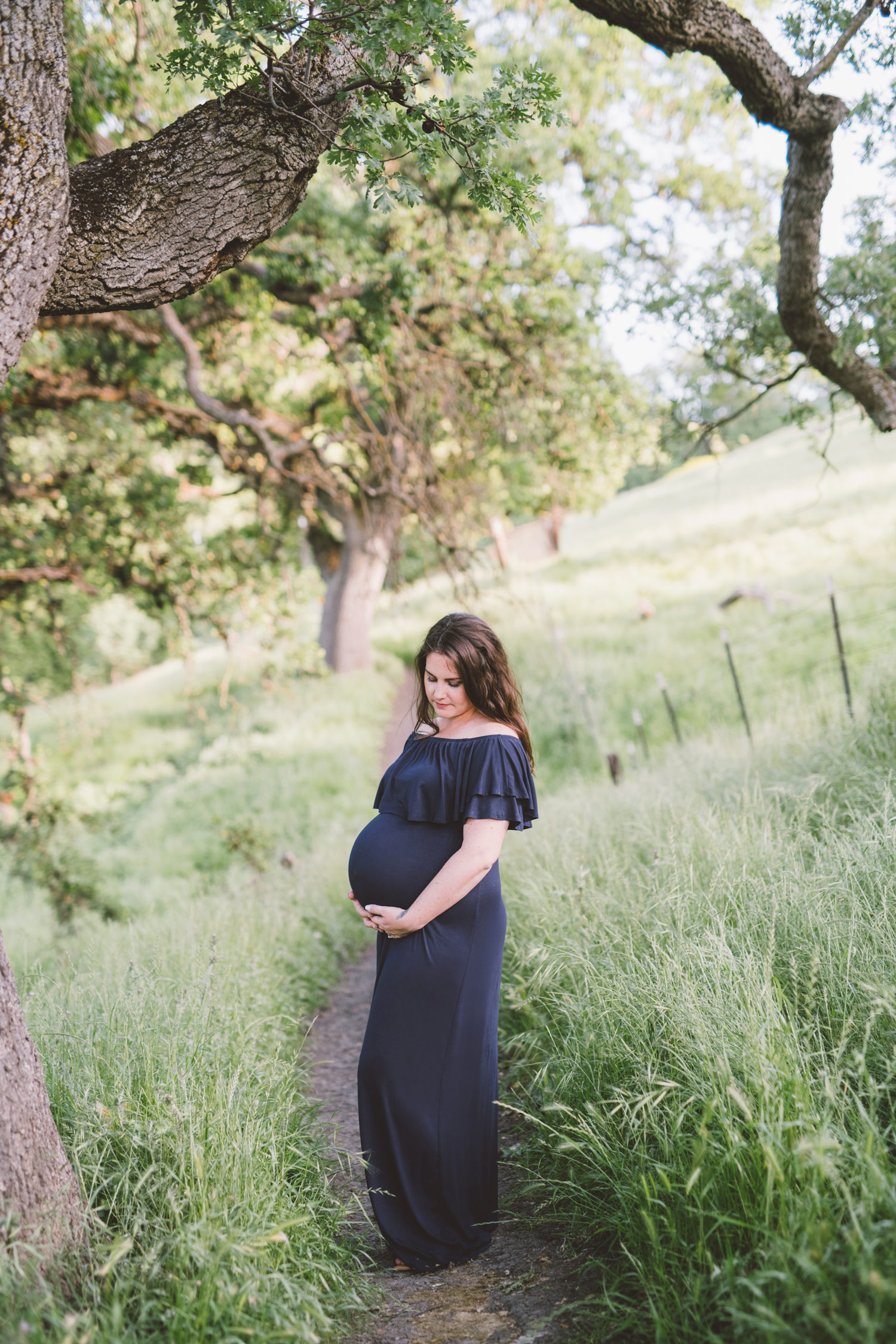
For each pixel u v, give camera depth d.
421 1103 2.67
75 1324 1.86
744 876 3.40
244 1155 2.54
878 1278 1.61
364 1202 3.13
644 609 19.91
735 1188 2.16
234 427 11.49
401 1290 2.55
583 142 8.95
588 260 9.52
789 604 17.73
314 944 6.24
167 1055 2.93
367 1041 2.77
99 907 9.00
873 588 16.31
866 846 3.39
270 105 2.66
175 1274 2.11
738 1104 2.15
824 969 2.75
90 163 2.64
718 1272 1.93
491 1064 2.81
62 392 11.19
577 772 12.04
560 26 8.87
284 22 2.51
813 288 5.40
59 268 2.54
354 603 19.98
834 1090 2.17
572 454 11.70
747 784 5.28
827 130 4.67
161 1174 2.43
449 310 10.30
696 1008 2.56
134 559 13.13
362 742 15.72
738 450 47.28
